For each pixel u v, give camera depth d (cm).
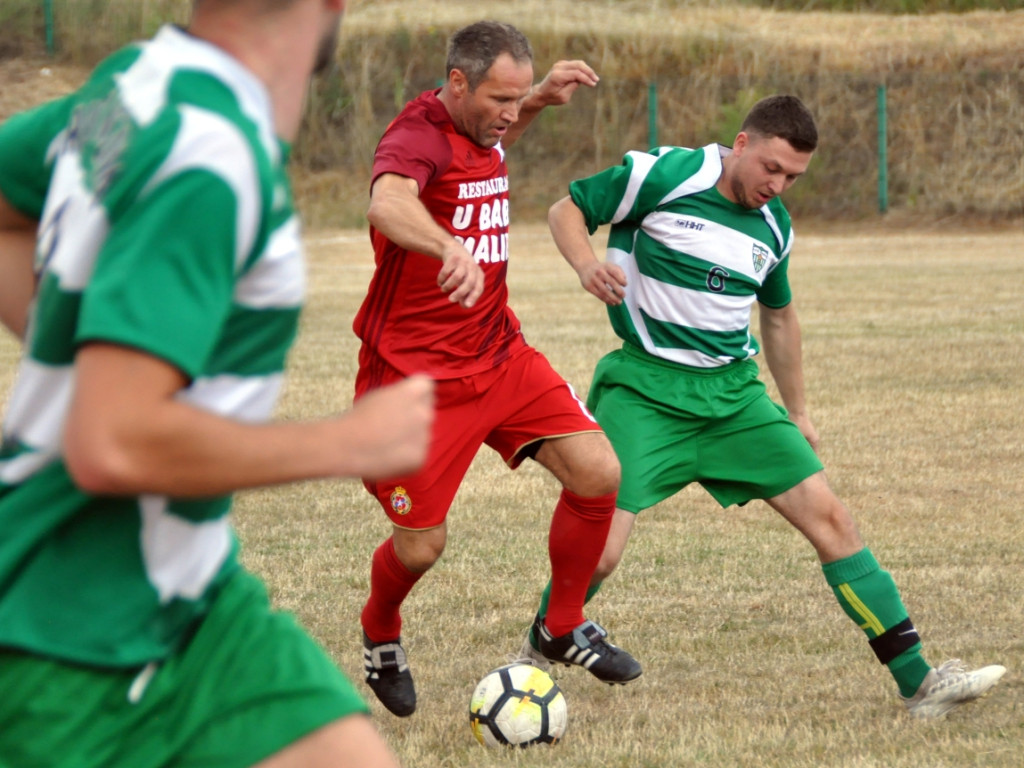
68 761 648
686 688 1647
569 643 1554
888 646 1545
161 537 657
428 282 1497
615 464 1530
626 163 1656
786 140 1567
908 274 6831
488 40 1466
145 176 572
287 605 1992
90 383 541
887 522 2450
